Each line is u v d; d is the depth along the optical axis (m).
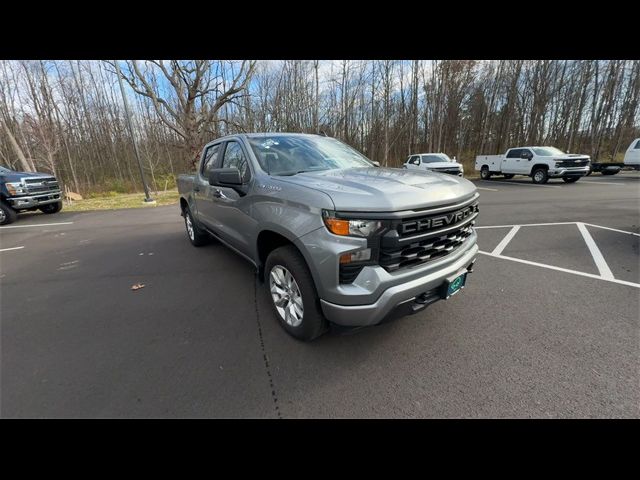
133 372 2.24
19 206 8.73
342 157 3.42
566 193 11.02
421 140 29.11
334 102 24.42
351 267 1.93
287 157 3.06
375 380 2.11
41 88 19.59
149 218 9.15
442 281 2.20
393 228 1.91
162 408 1.92
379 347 2.46
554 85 25.36
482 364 2.24
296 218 2.15
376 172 2.69
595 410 1.83
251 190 2.76
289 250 2.39
